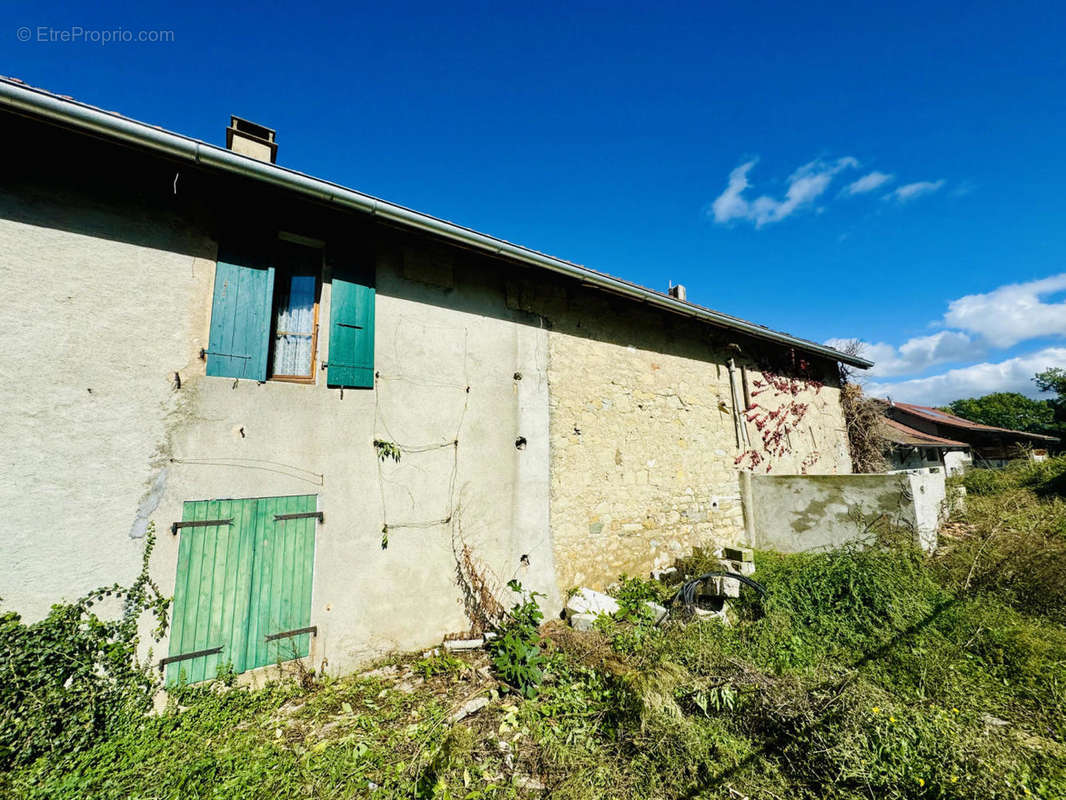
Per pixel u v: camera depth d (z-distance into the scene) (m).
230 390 3.52
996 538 5.86
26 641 2.70
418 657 4.04
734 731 2.95
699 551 6.21
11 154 2.99
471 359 4.82
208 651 3.25
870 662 3.74
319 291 4.19
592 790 2.50
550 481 5.27
